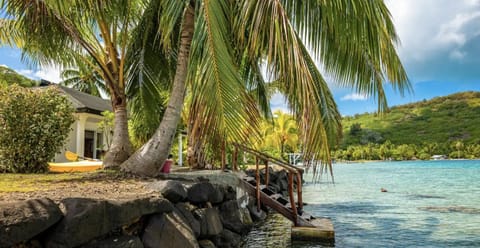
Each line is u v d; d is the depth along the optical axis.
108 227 2.78
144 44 6.81
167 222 3.56
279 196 7.32
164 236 3.44
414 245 6.00
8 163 6.73
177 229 3.65
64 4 3.87
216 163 10.09
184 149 14.88
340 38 4.18
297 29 4.28
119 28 6.73
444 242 6.20
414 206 10.56
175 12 4.25
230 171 8.11
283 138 27.03
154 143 5.66
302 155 3.88
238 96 3.59
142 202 3.26
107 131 12.86
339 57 4.67
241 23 4.10
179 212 4.07
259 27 3.84
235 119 3.51
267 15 3.78
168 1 4.35
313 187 16.95
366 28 3.99
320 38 4.33
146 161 5.58
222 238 5.52
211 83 3.55
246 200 7.66
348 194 13.94
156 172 5.66
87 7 5.19
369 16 3.90
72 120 7.59
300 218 6.54
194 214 4.65
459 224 7.80
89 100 14.20
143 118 7.70
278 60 4.09
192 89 3.83
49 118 7.03
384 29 4.12
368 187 16.70
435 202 11.36
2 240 1.99
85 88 22.31
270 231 7.18
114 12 5.64
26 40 6.23
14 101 6.81
